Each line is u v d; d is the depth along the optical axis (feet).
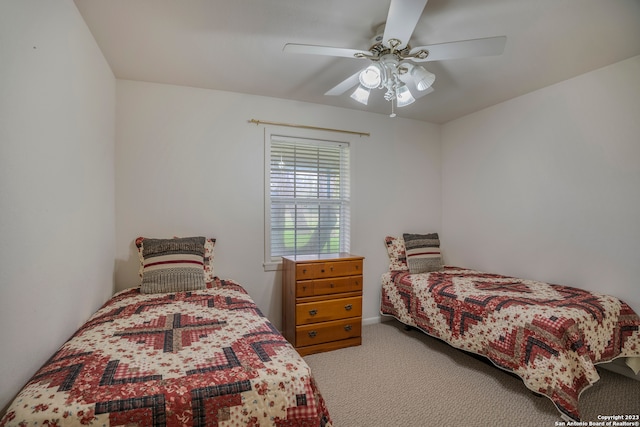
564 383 5.83
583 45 6.93
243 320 5.65
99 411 3.11
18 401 3.18
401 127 12.38
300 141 10.69
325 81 8.95
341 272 9.50
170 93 9.07
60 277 4.88
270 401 3.65
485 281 9.54
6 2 3.47
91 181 6.45
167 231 9.00
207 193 9.44
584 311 6.63
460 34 6.46
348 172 11.46
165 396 3.34
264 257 10.12
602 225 8.04
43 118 4.36
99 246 7.00
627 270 7.56
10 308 3.54
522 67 7.99
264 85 9.23
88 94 6.27
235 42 6.85
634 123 7.45
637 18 5.93
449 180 12.82
